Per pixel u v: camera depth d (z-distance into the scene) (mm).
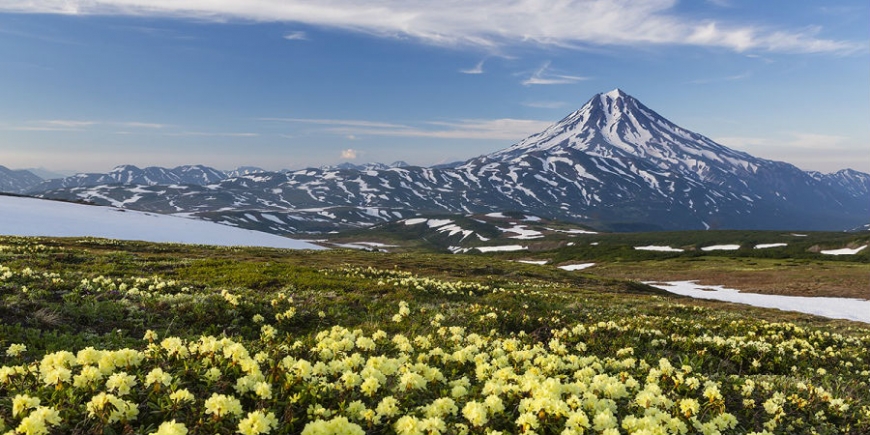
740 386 10180
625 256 135125
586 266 125125
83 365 7043
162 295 17031
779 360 14203
